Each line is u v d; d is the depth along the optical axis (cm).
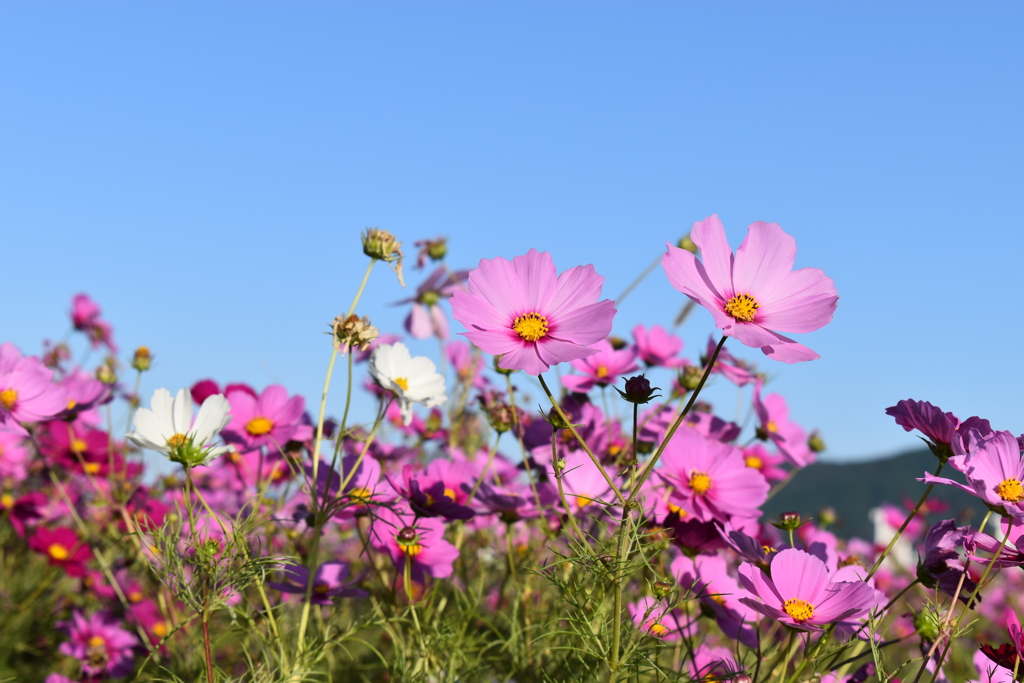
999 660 59
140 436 66
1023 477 58
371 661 91
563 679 74
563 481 80
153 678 70
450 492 85
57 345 174
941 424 60
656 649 66
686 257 60
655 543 67
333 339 69
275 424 87
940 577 62
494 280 62
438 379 82
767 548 69
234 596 74
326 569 80
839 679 68
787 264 61
